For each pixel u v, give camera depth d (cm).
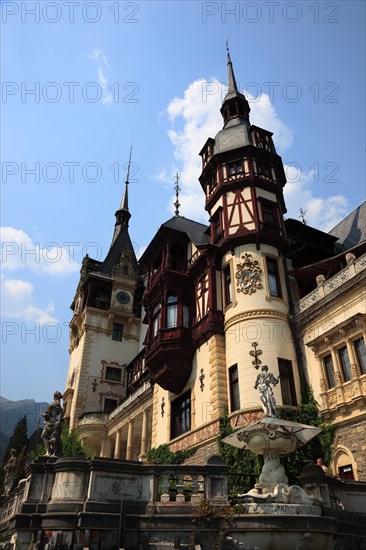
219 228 2467
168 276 2458
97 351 4294
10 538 1042
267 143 2712
